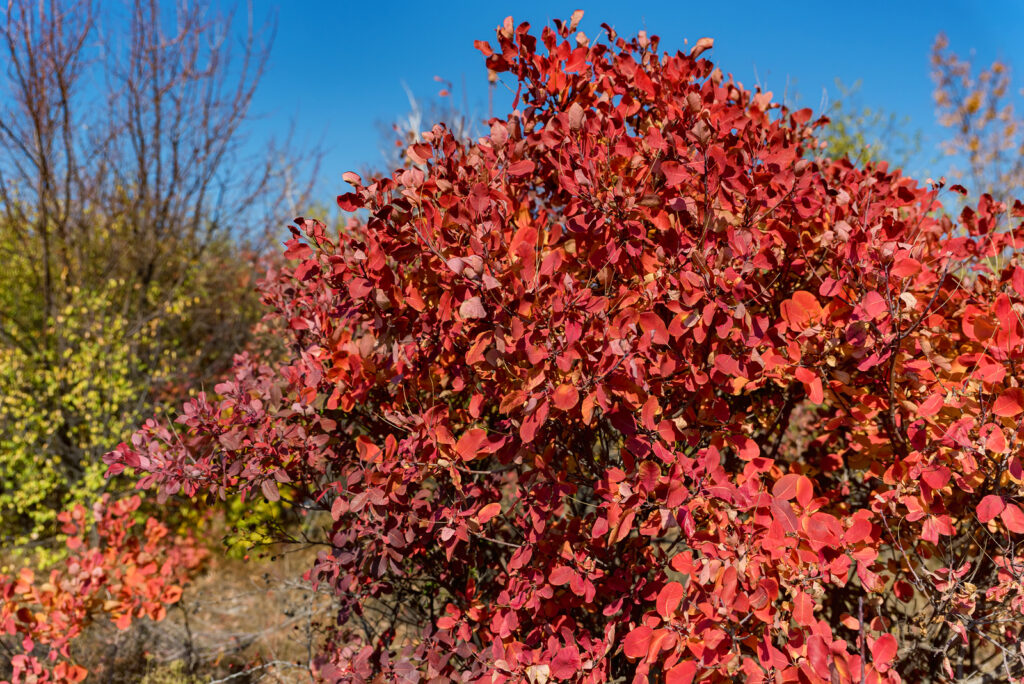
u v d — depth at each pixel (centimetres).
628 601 212
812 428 309
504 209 195
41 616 334
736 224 191
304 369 247
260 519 315
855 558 167
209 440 234
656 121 234
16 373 588
